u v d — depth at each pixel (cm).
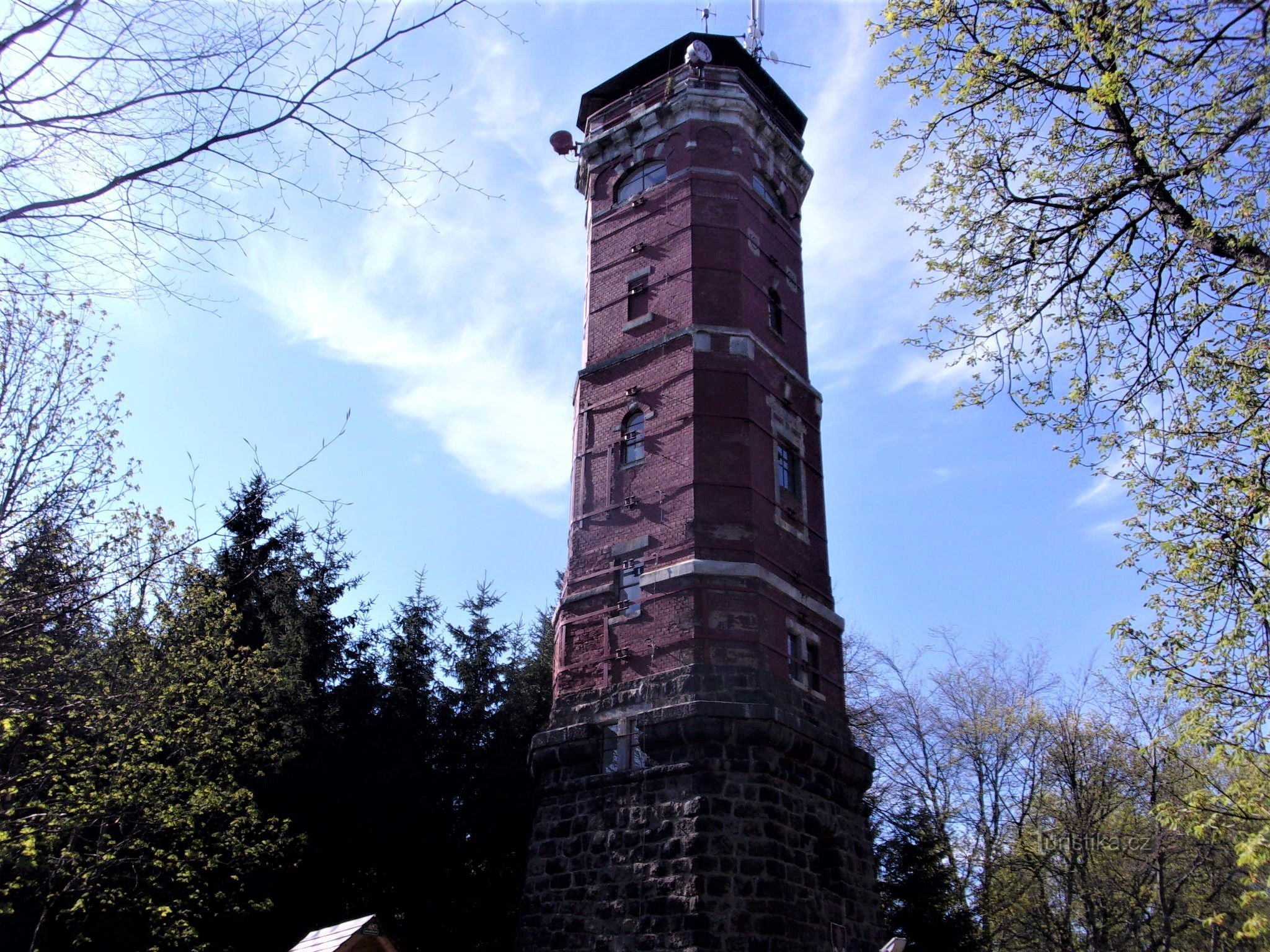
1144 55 1338
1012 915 3647
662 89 3170
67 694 2034
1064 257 1541
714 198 2914
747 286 2830
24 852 1925
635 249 2955
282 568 3134
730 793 2155
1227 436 1441
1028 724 3719
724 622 2350
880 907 2452
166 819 2116
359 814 2714
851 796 2512
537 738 2450
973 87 1523
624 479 2645
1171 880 3089
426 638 3228
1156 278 1454
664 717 2239
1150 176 1377
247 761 2527
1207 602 1461
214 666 2406
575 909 2194
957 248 1616
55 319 1680
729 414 2602
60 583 1725
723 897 2041
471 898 2825
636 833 2183
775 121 3284
